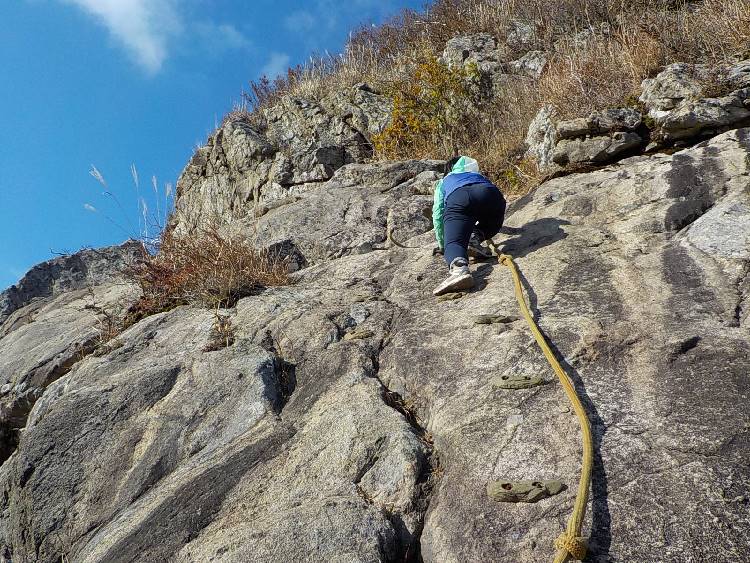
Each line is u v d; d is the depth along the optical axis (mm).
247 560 2797
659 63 7230
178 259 6098
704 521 2453
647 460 2764
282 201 7984
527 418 3162
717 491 2549
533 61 10633
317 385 4059
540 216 5605
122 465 3924
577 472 2797
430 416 3516
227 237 6527
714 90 6246
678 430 2877
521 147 8508
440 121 10500
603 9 10781
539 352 3623
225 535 3000
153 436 4016
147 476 3783
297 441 3545
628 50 7770
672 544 2406
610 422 3027
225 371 4293
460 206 4930
